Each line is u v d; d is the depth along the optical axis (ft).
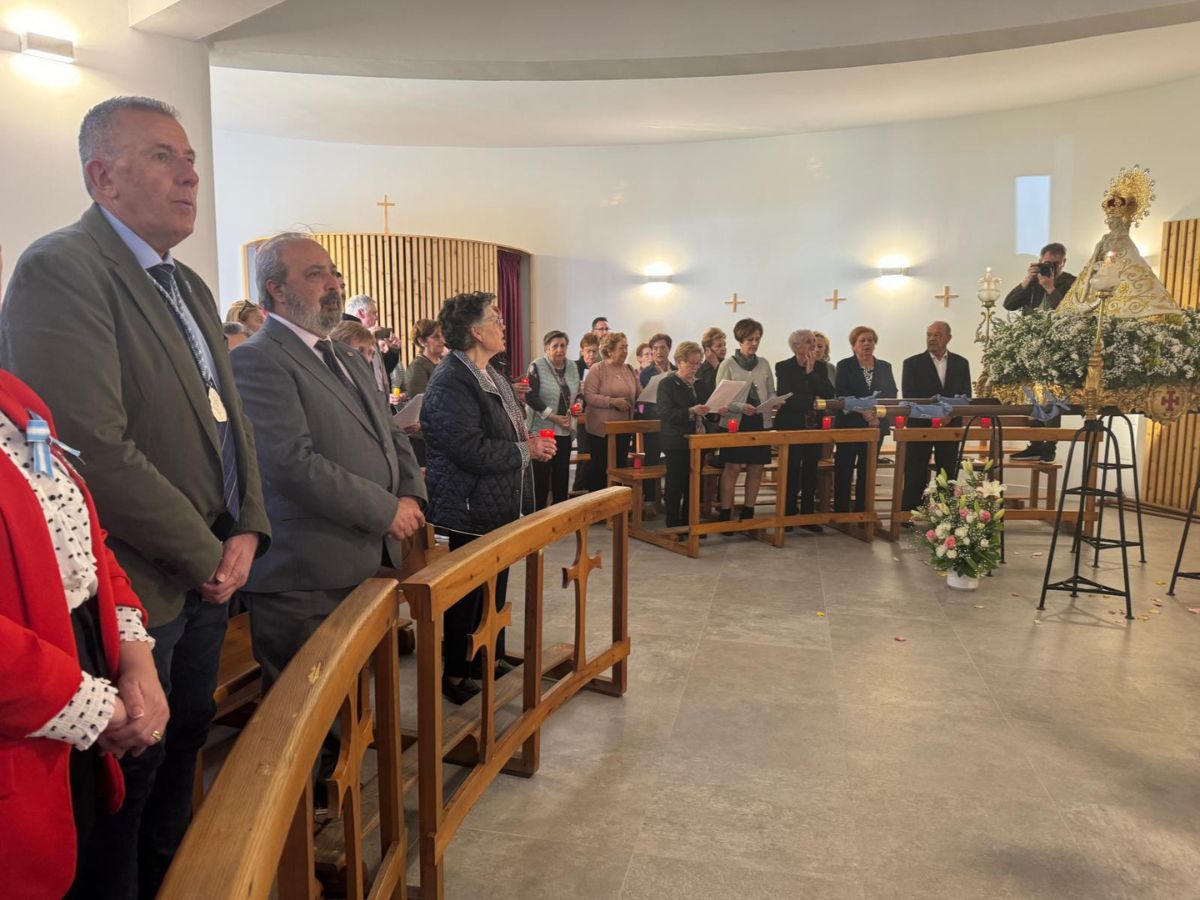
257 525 6.20
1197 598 15.29
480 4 18.38
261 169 32.12
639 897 6.97
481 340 10.03
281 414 7.32
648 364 26.81
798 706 10.69
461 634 10.07
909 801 8.48
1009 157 27.89
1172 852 7.63
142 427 5.40
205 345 6.17
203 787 8.09
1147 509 23.53
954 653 12.53
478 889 7.05
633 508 20.17
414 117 28.30
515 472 10.36
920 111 27.76
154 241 5.69
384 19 18.28
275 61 18.58
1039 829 7.99
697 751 9.50
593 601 15.10
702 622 13.94
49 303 4.96
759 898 6.97
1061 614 14.35
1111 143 25.80
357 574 7.74
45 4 13.75
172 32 15.23
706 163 32.48
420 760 6.45
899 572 17.12
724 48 18.21
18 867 3.33
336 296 7.77
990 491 15.72
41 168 13.89
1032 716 10.43
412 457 8.89
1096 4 16.16
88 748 3.72
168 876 2.75
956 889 7.09
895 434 19.38
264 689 7.63
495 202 33.73
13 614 3.39
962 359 22.08
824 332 31.50
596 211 33.55
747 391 20.67
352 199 33.01
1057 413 17.69
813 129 30.40
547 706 9.05
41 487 3.69
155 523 5.07
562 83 24.49
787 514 20.63
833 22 17.72
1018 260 28.04
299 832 4.19
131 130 5.41
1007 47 17.87
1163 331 15.05
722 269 32.65
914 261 29.86
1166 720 10.34
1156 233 25.02
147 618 4.94
